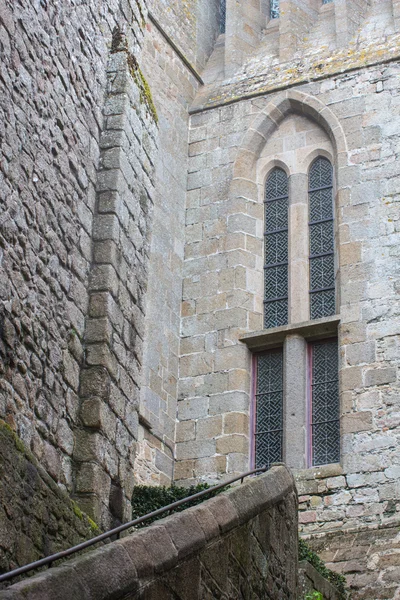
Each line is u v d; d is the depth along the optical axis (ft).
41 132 34.60
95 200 38.75
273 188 69.62
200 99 73.26
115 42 42.80
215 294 65.67
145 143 42.98
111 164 39.50
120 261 38.37
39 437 31.81
